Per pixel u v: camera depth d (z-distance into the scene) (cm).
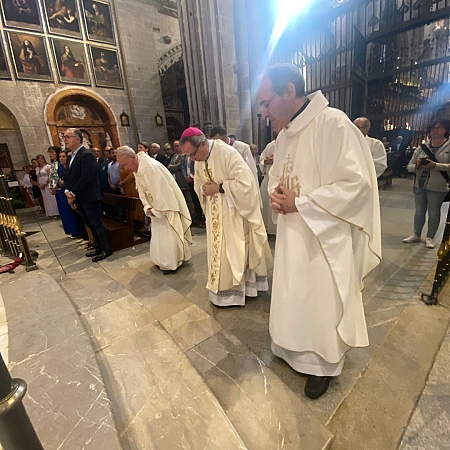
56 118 1014
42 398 124
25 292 231
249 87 791
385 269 278
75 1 999
